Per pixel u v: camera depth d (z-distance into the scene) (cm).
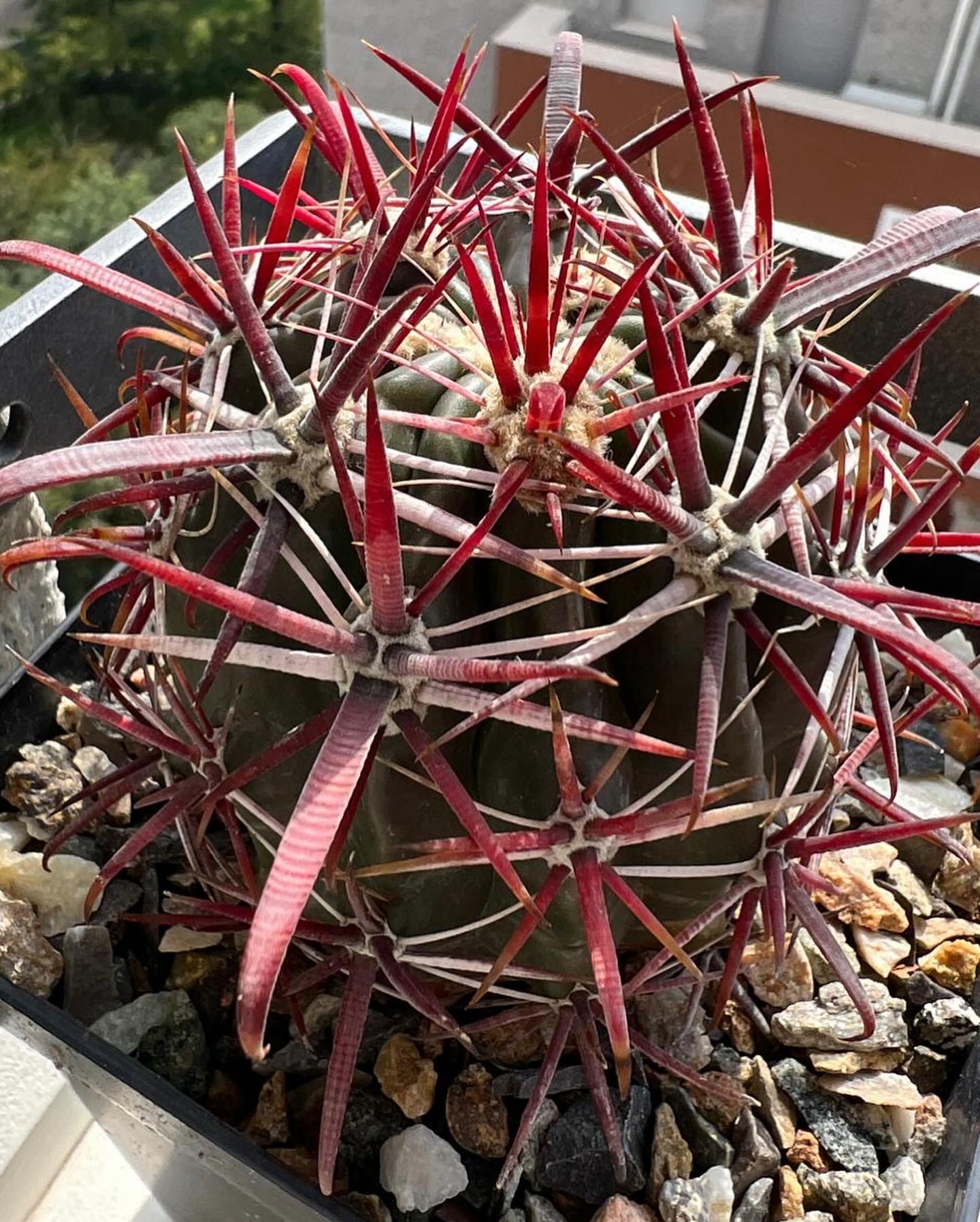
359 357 12
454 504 15
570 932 16
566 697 15
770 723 17
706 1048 21
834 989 22
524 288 17
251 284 17
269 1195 19
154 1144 21
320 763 12
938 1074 22
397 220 13
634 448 15
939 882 25
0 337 25
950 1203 19
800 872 18
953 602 15
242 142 31
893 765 17
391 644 13
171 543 16
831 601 13
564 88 18
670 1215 19
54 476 12
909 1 30
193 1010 22
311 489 14
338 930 18
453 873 17
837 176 32
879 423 17
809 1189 20
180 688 18
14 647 27
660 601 14
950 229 16
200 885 23
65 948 22
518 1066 21
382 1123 20
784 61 32
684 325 16
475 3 34
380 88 38
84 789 22
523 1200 20
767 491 13
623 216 23
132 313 29
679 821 14
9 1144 23
